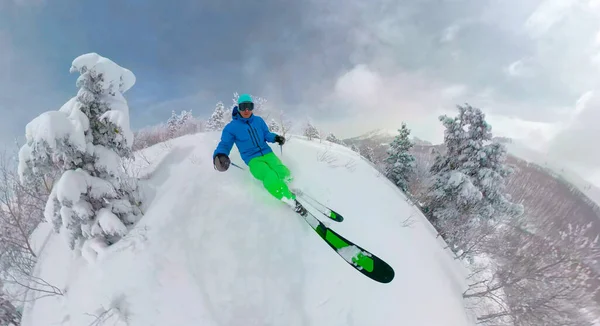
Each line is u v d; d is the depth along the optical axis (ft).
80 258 13.83
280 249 13.32
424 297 13.93
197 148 18.51
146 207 14.79
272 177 13.84
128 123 13.65
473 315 16.83
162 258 12.46
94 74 12.86
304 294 12.25
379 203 17.74
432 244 18.56
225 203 14.56
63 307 12.50
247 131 15.40
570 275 24.08
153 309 11.32
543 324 22.65
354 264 13.16
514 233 31.81
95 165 13.28
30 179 13.19
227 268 12.53
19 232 18.75
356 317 11.98
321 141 23.41
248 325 11.34
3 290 15.07
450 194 31.55
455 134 32.35
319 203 14.65
